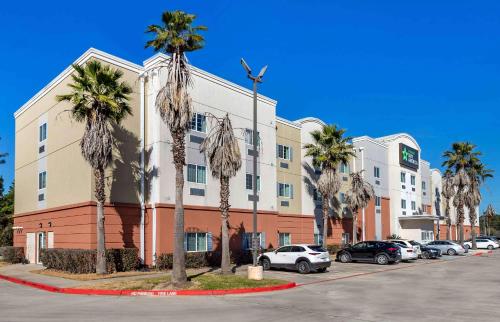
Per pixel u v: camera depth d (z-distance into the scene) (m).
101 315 12.46
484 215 107.62
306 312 13.17
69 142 27.94
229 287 18.00
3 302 15.16
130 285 18.33
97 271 22.58
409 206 60.88
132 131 27.19
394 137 58.22
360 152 50.81
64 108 28.97
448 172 69.94
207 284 18.62
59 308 13.77
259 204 34.12
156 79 27.42
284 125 39.12
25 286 20.34
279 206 37.44
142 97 27.81
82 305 14.39
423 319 12.15
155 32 20.27
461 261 37.47
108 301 15.34
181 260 18.55
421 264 34.00
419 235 56.78
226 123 24.20
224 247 23.73
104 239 22.95
